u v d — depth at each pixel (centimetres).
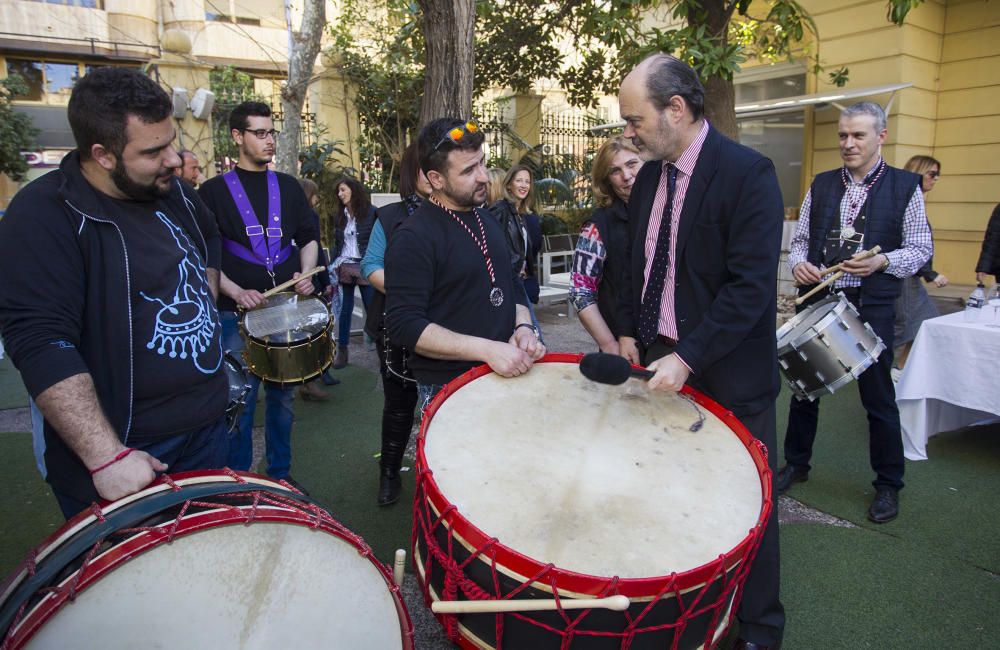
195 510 144
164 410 179
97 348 167
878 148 318
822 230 331
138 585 126
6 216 157
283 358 301
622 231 257
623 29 645
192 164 404
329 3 1354
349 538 149
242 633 135
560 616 137
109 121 156
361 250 539
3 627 122
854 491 341
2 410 471
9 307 153
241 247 342
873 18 776
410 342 224
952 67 796
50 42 1448
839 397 480
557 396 206
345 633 146
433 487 152
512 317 255
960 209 812
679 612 138
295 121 911
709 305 207
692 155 203
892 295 311
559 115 1157
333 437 416
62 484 172
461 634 156
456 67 457
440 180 234
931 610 247
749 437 180
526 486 160
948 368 359
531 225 461
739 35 753
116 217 170
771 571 207
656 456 176
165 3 1559
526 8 968
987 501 329
